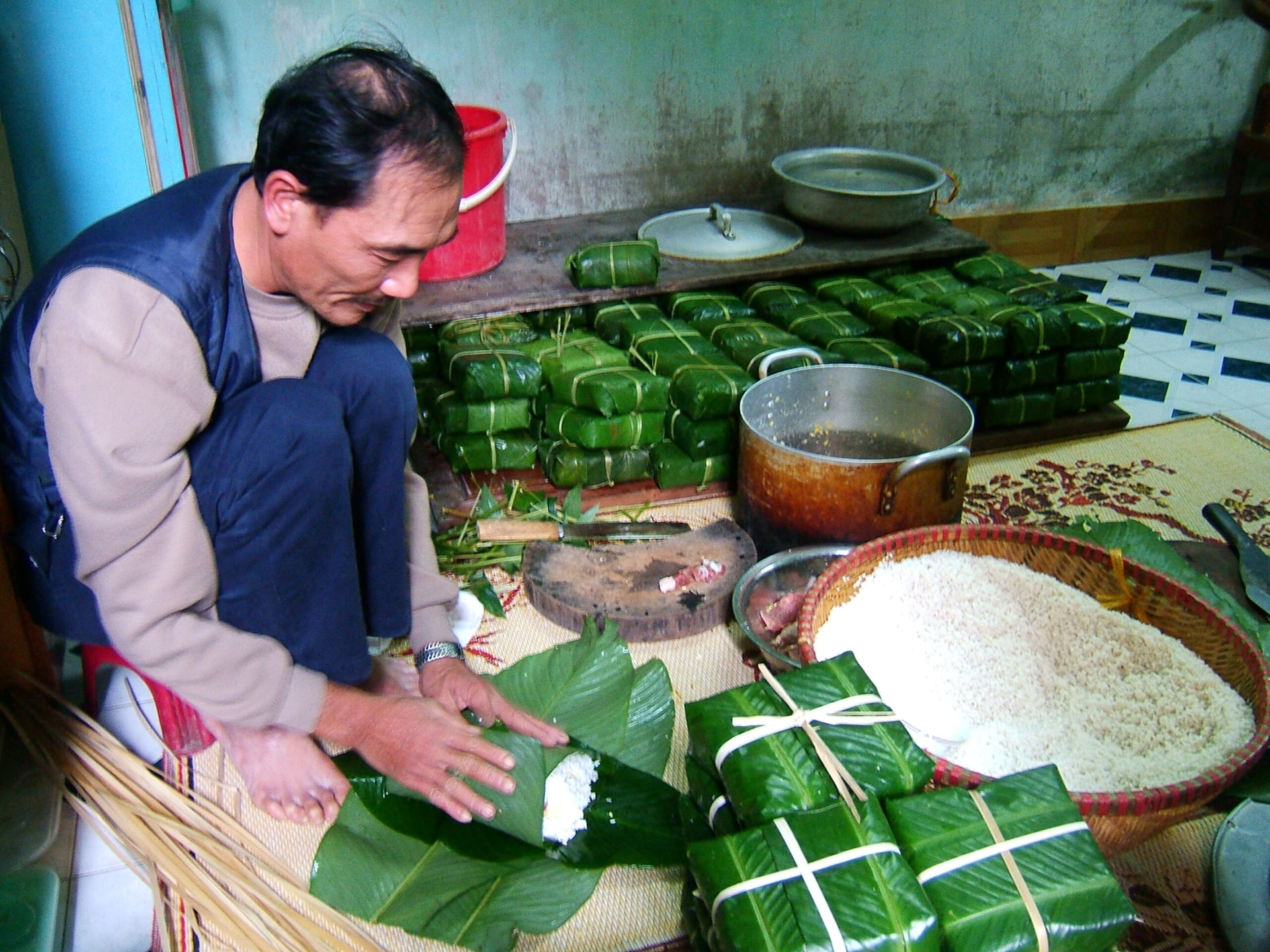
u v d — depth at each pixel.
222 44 2.95
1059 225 4.23
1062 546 1.93
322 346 1.56
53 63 2.23
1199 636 1.75
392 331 1.74
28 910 1.47
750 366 2.55
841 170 3.51
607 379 2.42
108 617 1.36
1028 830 1.31
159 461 1.29
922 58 3.75
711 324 2.83
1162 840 1.65
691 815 1.52
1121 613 1.86
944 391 2.31
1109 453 2.82
